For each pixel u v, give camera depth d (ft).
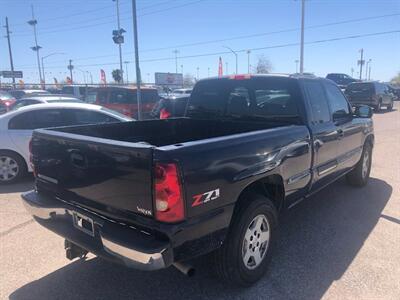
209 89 16.55
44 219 11.27
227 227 9.84
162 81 182.19
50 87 146.61
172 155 8.33
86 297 10.78
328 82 16.99
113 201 9.25
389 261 12.77
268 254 11.71
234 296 10.77
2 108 49.96
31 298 10.73
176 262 8.79
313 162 14.33
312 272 12.05
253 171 10.55
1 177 22.33
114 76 162.09
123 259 8.64
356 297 10.69
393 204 18.62
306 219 16.62
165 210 8.33
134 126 15.10
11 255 13.28
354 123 18.60
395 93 132.16
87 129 13.34
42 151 11.39
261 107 15.07
